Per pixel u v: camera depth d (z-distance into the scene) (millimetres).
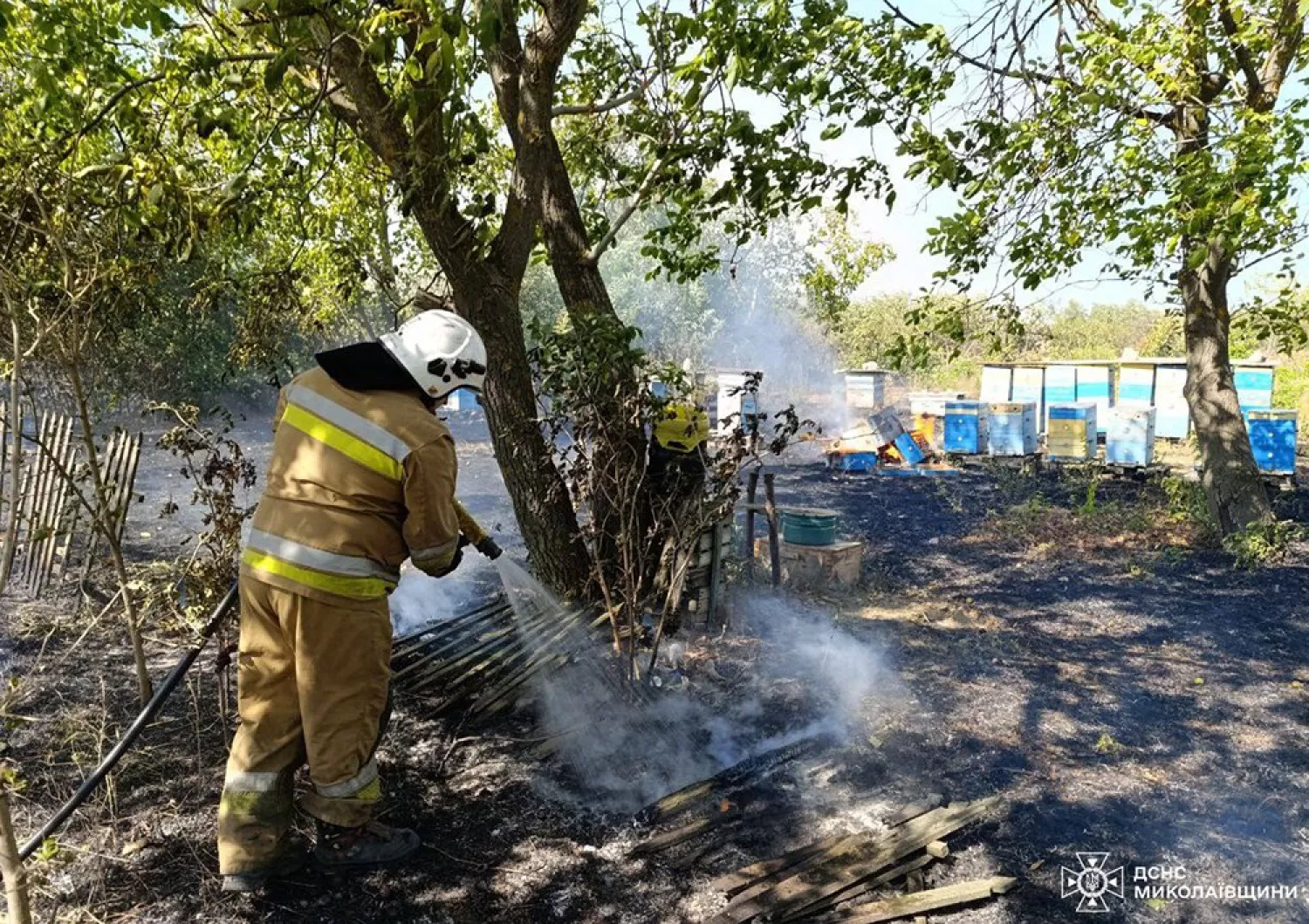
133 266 3393
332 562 2539
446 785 3375
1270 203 4703
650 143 4965
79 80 4113
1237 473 7855
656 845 2998
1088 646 5188
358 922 2604
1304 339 7828
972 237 5645
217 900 2670
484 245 4352
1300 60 5887
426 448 2586
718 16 3896
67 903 2623
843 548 6238
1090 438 11430
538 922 2633
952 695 4383
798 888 2717
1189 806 3375
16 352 2439
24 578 5461
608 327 3984
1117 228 5484
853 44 4973
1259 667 4875
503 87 4227
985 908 2719
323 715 2617
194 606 3295
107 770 2648
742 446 3986
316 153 5027
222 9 3820
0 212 2932
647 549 4332
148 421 13070
